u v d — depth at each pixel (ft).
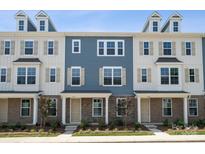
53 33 85.30
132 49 86.58
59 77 84.53
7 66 83.87
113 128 70.33
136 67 85.81
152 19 90.02
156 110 84.89
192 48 86.79
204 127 72.18
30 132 62.90
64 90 84.12
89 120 83.46
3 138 53.72
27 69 83.56
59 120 82.79
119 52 86.53
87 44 86.38
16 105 83.41
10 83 83.25
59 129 70.18
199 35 86.79
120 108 83.15
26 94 78.64
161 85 84.69
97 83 85.15
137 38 86.94
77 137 55.01
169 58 86.38
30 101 83.66
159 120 84.48
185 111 80.84
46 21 87.71
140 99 83.35
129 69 85.87
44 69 84.58
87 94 79.97
